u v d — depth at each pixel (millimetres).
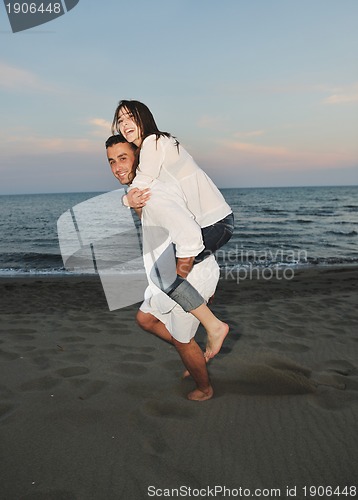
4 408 2561
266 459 2041
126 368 3250
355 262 13211
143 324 2633
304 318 4961
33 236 23766
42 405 2600
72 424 2363
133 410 2531
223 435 2256
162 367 3275
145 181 2281
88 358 3480
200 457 2053
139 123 2432
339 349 3807
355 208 42969
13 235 24391
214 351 2357
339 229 25266
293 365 3312
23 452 2086
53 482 1858
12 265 13430
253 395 2752
